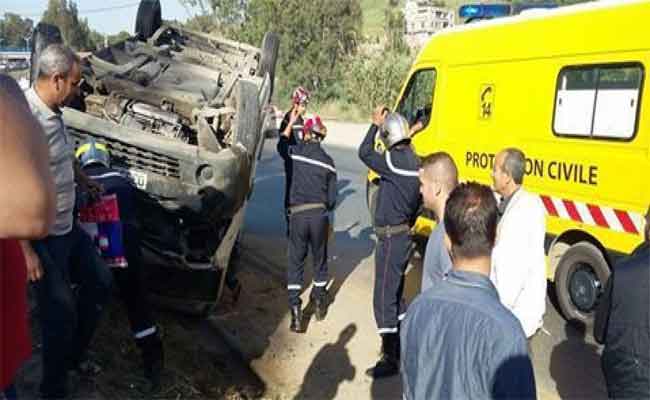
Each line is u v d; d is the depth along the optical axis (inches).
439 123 326.3
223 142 237.1
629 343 114.6
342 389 203.2
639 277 114.2
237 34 1317.7
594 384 211.0
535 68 271.6
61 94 142.7
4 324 80.9
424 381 88.7
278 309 269.0
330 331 249.0
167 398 175.0
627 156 235.6
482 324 83.9
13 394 85.4
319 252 254.5
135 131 216.5
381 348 225.5
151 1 355.3
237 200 218.2
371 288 300.8
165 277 223.8
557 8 268.5
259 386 202.4
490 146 295.6
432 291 91.3
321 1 1254.9
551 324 263.9
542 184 271.9
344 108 1228.5
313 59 1264.8
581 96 252.8
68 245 151.0
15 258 83.4
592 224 250.4
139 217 216.7
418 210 210.4
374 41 1446.9
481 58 299.1
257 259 336.8
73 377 164.6
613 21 239.9
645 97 228.1
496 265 153.8
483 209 89.0
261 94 283.6
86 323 163.6
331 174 249.4
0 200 65.8
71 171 150.0
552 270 271.6
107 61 299.3
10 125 67.7
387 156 207.5
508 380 81.1
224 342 231.5
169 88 268.7
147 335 177.2
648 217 120.1
